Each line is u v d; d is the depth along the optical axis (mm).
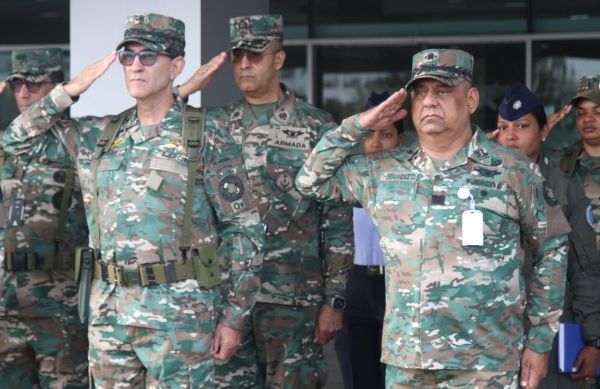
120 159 12023
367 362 15969
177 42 12219
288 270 14734
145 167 11898
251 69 14875
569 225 12578
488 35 27859
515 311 11469
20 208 15156
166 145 11984
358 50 28562
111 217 11914
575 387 13766
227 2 18000
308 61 28766
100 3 17609
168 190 11836
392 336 11609
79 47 17734
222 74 17953
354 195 12125
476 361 11250
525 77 27719
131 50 11953
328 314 14906
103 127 12625
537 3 27578
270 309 14734
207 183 12031
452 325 11273
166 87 12141
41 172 15250
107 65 12164
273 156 14852
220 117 15305
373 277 15703
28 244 15156
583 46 27422
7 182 15250
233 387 14945
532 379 11648
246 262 12195
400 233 11547
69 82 12359
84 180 12391
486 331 11289
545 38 27562
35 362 15734
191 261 11883
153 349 11680
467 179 11492
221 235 12344
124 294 11773
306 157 14922
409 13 28266
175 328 11672
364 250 15727
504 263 11406
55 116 12414
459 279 11273
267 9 19516
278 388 14875
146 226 11750
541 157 14086
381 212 11742
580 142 17016
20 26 28578
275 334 14773
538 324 11719
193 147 11953
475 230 11242
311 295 14875
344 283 14977
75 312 15453
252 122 15070
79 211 15492
